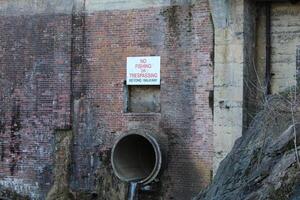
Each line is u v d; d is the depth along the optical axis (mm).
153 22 16672
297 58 15805
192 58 16156
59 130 17797
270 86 16078
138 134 16078
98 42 17375
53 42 17953
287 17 15977
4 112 18531
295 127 10641
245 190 10359
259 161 10992
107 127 17172
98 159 17219
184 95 16219
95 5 17438
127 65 16969
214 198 11352
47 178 17875
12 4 18531
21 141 18266
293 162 9695
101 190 17078
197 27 16109
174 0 16406
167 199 16234
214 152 15711
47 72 18000
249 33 15883
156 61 16594
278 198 9141
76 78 17625
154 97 16906
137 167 17234
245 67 15594
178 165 16172
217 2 15641
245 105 15594
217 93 15750
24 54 18312
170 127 16328
